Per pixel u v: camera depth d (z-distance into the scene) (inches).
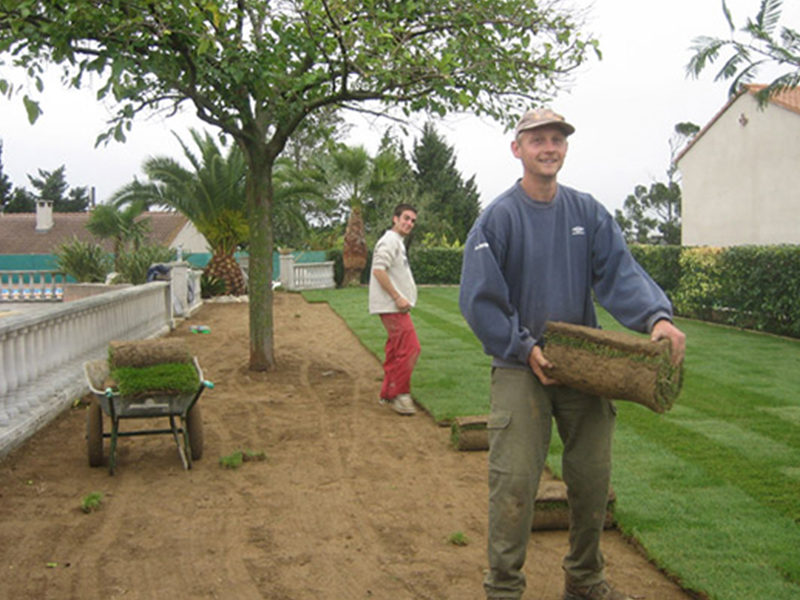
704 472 226.4
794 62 631.8
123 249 970.7
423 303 852.0
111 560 165.3
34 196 2962.6
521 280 136.4
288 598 148.3
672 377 118.5
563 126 132.1
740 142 871.1
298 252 1379.2
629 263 135.0
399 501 206.4
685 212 988.6
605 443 136.3
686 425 286.5
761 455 244.7
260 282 406.6
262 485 220.2
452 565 164.2
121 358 228.1
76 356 362.6
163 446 262.5
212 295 929.5
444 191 2127.2
